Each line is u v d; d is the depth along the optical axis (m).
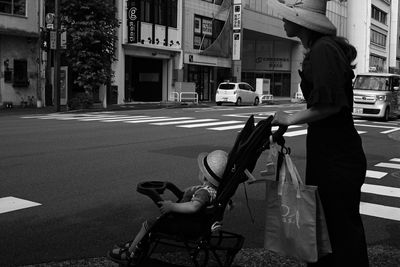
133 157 9.59
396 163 9.83
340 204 2.89
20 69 25.69
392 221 5.73
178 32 35.78
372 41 65.75
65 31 23.22
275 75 57.06
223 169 3.30
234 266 3.72
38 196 6.44
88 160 9.12
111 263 4.14
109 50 25.12
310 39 3.00
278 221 2.93
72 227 5.18
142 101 34.59
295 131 15.38
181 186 7.11
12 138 12.05
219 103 34.25
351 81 2.89
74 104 24.50
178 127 15.65
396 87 22.12
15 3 24.84
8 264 4.12
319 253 2.89
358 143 2.96
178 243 3.63
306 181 3.08
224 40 41.25
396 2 75.00
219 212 3.21
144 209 5.90
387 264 4.21
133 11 30.70
